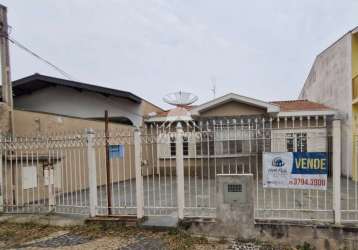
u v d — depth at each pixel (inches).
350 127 468.8
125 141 260.7
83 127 426.3
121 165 492.1
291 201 285.6
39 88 579.8
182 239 191.8
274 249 179.8
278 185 204.2
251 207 193.0
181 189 209.9
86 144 237.9
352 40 478.6
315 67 692.1
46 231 216.8
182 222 205.8
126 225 216.2
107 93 529.7
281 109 509.4
